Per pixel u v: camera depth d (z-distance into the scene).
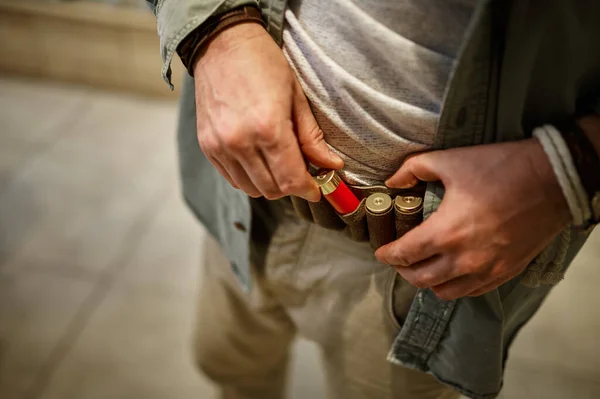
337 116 0.53
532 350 1.32
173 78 1.84
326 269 0.67
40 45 1.89
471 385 0.64
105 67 1.90
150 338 1.39
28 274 1.48
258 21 0.53
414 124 0.51
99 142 1.80
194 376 1.33
